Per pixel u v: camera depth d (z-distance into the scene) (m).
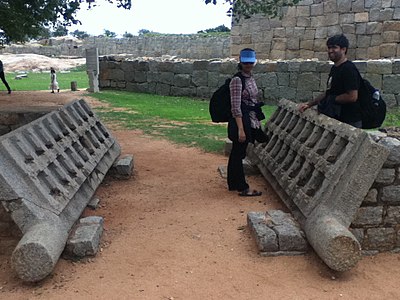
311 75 15.66
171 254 4.47
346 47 5.26
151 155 8.80
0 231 4.39
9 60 37.69
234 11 10.33
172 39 37.91
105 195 6.36
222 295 3.74
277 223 4.70
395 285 3.91
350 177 4.30
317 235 4.09
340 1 18.55
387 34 17.64
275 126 7.04
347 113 5.46
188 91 18.75
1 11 11.33
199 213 5.59
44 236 3.89
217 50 34.16
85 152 5.83
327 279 3.98
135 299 3.68
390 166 4.38
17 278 4.02
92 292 3.79
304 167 5.21
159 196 6.32
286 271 4.12
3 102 15.55
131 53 42.84
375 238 4.50
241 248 4.58
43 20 12.13
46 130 5.26
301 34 19.81
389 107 14.30
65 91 20.47
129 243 4.73
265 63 16.44
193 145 9.67
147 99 17.83
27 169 4.30
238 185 6.30
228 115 6.08
